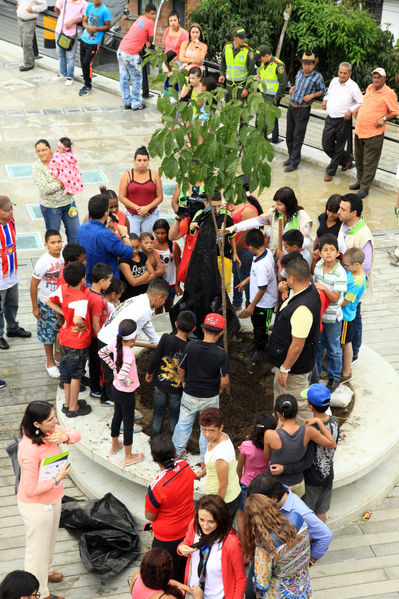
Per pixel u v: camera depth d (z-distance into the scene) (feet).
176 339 18.04
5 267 24.23
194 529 14.08
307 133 44.57
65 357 20.06
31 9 50.21
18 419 22.15
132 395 18.07
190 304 21.22
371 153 36.47
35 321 27.04
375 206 36.99
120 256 22.85
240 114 18.53
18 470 15.47
